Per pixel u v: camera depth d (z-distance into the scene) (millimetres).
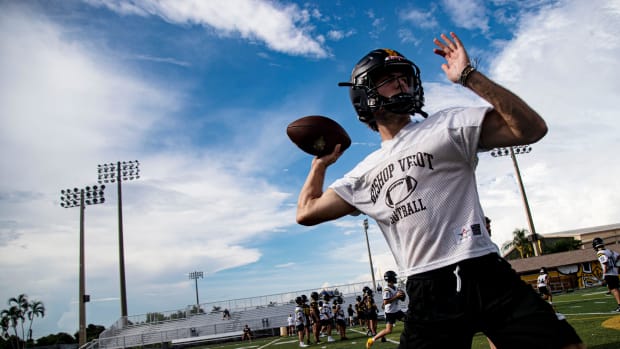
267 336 35844
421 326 1916
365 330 21219
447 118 1960
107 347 34156
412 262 1972
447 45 1918
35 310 63781
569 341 1635
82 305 30750
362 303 18391
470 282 1818
